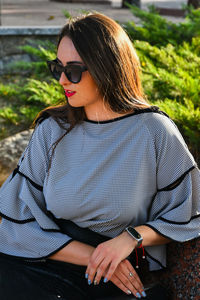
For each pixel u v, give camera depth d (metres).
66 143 1.77
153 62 3.67
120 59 1.64
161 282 1.89
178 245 1.85
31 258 1.79
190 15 4.87
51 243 1.76
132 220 1.75
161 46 3.96
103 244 1.65
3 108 4.21
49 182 1.77
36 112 3.91
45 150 1.84
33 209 1.81
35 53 4.55
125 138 1.67
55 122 1.83
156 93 3.30
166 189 1.74
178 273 1.82
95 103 1.71
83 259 1.71
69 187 1.73
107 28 1.62
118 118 1.70
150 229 1.70
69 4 9.77
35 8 9.06
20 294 1.60
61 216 1.80
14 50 4.87
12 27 4.79
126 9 8.58
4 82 4.71
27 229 1.80
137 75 1.74
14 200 1.86
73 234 1.79
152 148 1.67
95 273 1.68
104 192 1.69
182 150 1.70
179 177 1.71
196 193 1.76
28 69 4.82
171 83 3.09
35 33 4.87
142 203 1.74
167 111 2.73
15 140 3.36
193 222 1.76
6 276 1.69
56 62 1.71
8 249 1.85
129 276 1.66
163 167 1.71
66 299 1.58
